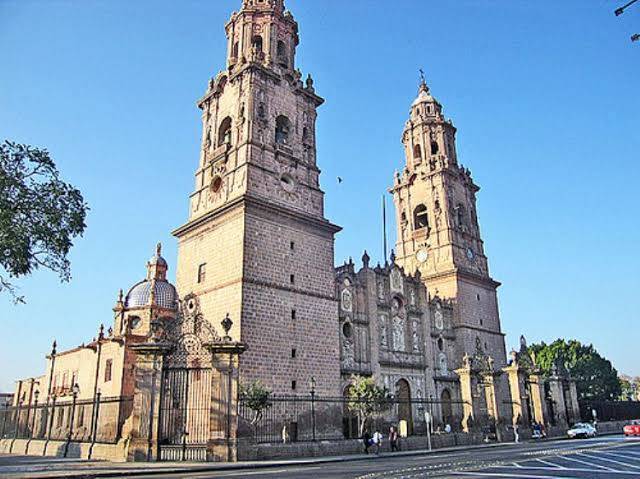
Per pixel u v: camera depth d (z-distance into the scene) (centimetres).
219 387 2842
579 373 9794
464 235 6981
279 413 4003
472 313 6575
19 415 4703
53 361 7025
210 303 4381
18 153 2788
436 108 7781
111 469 2367
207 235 4697
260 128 4800
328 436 4284
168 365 2972
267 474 2192
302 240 4722
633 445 3538
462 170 7406
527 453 3219
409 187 7406
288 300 4406
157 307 5938
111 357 5488
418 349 5875
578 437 5228
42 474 2178
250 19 5384
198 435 3050
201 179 5116
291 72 5309
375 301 5512
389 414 5191
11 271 2709
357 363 5109
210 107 5359
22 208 2767
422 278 6831
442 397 5928
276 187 4706
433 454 3659
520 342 6831
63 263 2895
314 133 5316
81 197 2983
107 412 4006
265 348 4109
